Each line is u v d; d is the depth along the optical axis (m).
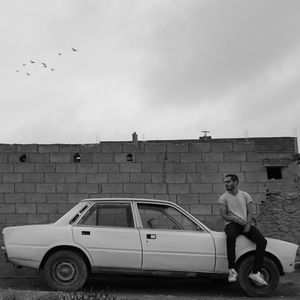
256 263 8.31
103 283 9.54
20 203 12.62
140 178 12.74
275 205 13.11
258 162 12.80
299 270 11.12
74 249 8.35
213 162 12.79
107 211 8.65
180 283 9.70
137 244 8.36
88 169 12.77
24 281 9.52
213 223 12.55
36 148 12.82
